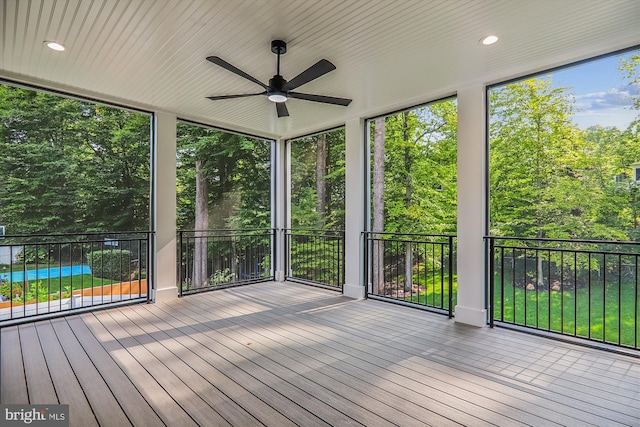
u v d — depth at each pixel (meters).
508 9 2.22
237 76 3.35
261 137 5.80
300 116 4.77
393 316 3.72
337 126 5.31
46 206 7.93
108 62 3.03
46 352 2.70
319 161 9.48
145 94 3.87
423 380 2.23
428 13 2.27
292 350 2.76
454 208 7.36
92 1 2.12
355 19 2.33
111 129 8.80
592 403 1.94
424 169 7.63
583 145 5.55
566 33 2.54
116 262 8.37
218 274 9.33
